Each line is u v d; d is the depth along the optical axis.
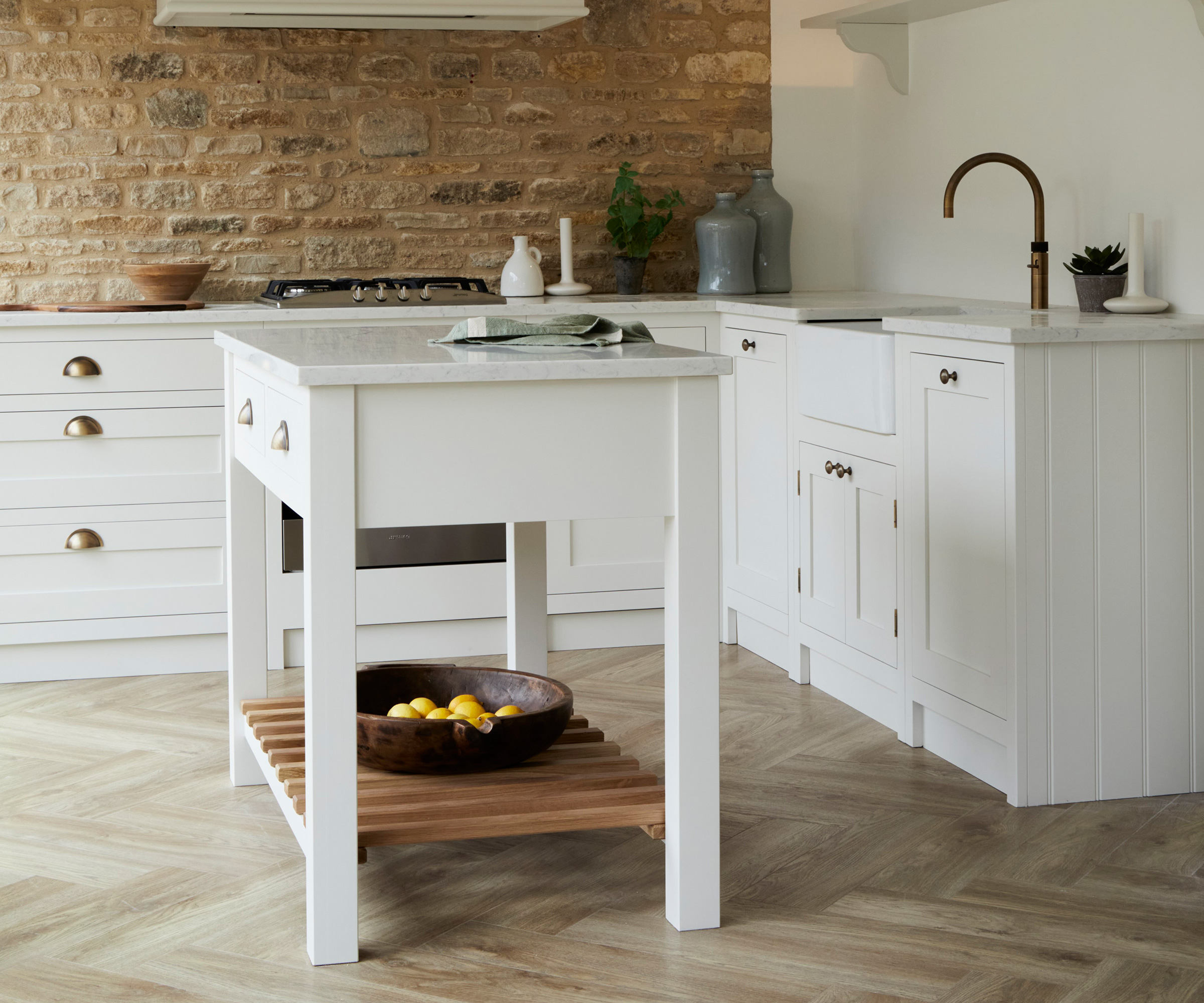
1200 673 2.88
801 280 4.86
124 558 3.81
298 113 4.42
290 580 3.90
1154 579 2.83
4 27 4.16
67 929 2.26
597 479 2.12
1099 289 3.21
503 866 2.52
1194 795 2.89
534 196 4.64
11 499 3.71
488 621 4.05
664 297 4.38
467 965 2.13
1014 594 2.75
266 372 2.35
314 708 2.07
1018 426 2.70
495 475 2.08
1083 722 2.82
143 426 3.77
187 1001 2.01
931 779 2.98
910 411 3.06
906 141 4.48
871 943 2.20
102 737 3.29
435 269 4.59
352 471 2.02
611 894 2.39
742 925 2.27
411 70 4.49
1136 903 2.34
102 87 4.25
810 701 3.57
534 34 4.57
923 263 4.42
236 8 3.96
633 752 3.16
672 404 2.14
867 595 3.34
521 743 2.41
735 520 4.09
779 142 4.80
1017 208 3.89
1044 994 2.03
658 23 4.67
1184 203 3.20
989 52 3.98
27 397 3.68
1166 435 2.79
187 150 4.34
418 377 2.01
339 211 4.49
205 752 3.17
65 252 4.29
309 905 2.14
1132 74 3.36
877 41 4.39
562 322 2.42
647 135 4.70
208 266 4.13
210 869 2.50
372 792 2.32
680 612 2.17
